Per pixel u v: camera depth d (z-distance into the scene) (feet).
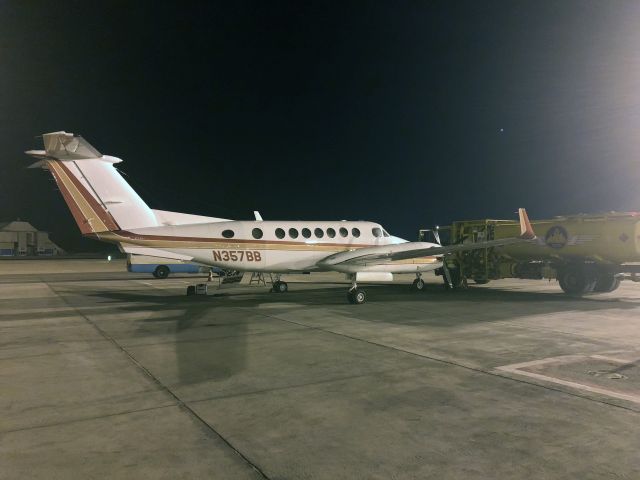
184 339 29.73
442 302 49.08
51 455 13.42
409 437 14.67
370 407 17.38
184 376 21.47
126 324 35.22
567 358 24.75
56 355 25.49
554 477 12.10
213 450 13.78
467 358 24.76
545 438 14.55
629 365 23.30
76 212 44.16
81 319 37.50
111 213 45.06
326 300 50.78
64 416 16.47
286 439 14.56
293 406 17.49
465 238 66.80
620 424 15.64
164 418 16.31
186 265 86.43
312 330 32.78
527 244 59.31
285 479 12.10
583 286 55.52
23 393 19.02
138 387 19.81
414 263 53.57
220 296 54.80
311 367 22.98
